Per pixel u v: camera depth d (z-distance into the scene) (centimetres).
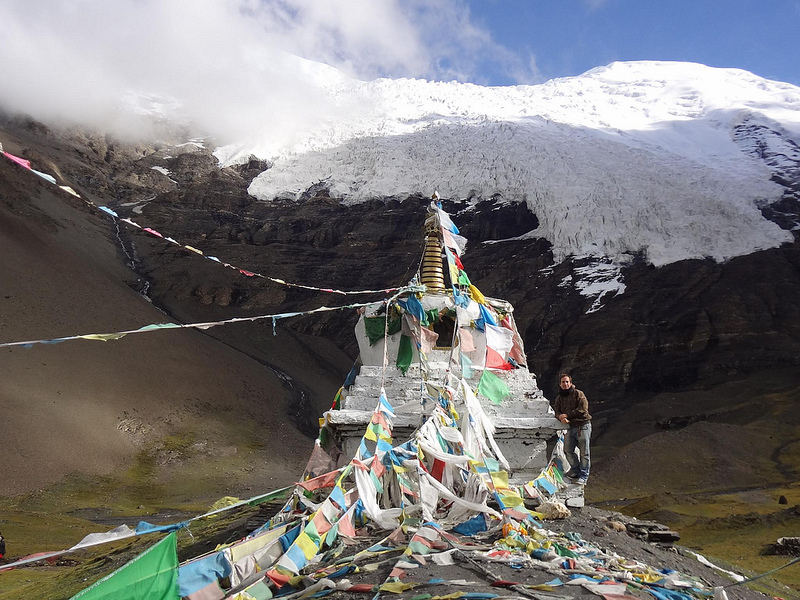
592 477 3712
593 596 589
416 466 923
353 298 7631
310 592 619
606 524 1032
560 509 1023
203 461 3966
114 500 3216
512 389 1277
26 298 5084
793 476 3497
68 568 1563
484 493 915
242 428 4634
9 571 1522
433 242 1462
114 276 6888
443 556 708
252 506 1666
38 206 7356
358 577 662
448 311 1309
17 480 3170
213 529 1453
